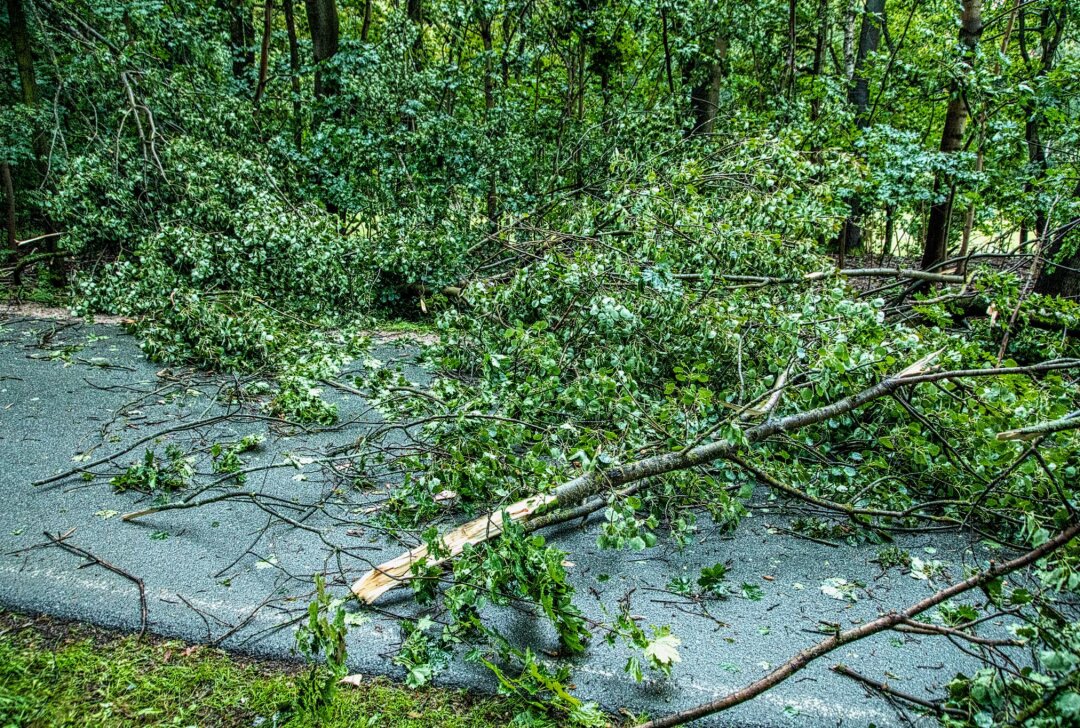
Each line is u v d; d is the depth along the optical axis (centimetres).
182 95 799
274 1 1132
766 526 328
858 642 237
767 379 385
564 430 343
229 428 429
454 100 913
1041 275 692
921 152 696
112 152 750
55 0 868
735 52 1104
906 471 368
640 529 321
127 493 334
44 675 207
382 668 216
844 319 399
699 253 500
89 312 640
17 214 1088
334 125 826
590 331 443
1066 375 482
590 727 192
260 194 682
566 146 884
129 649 221
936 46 762
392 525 311
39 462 364
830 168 627
